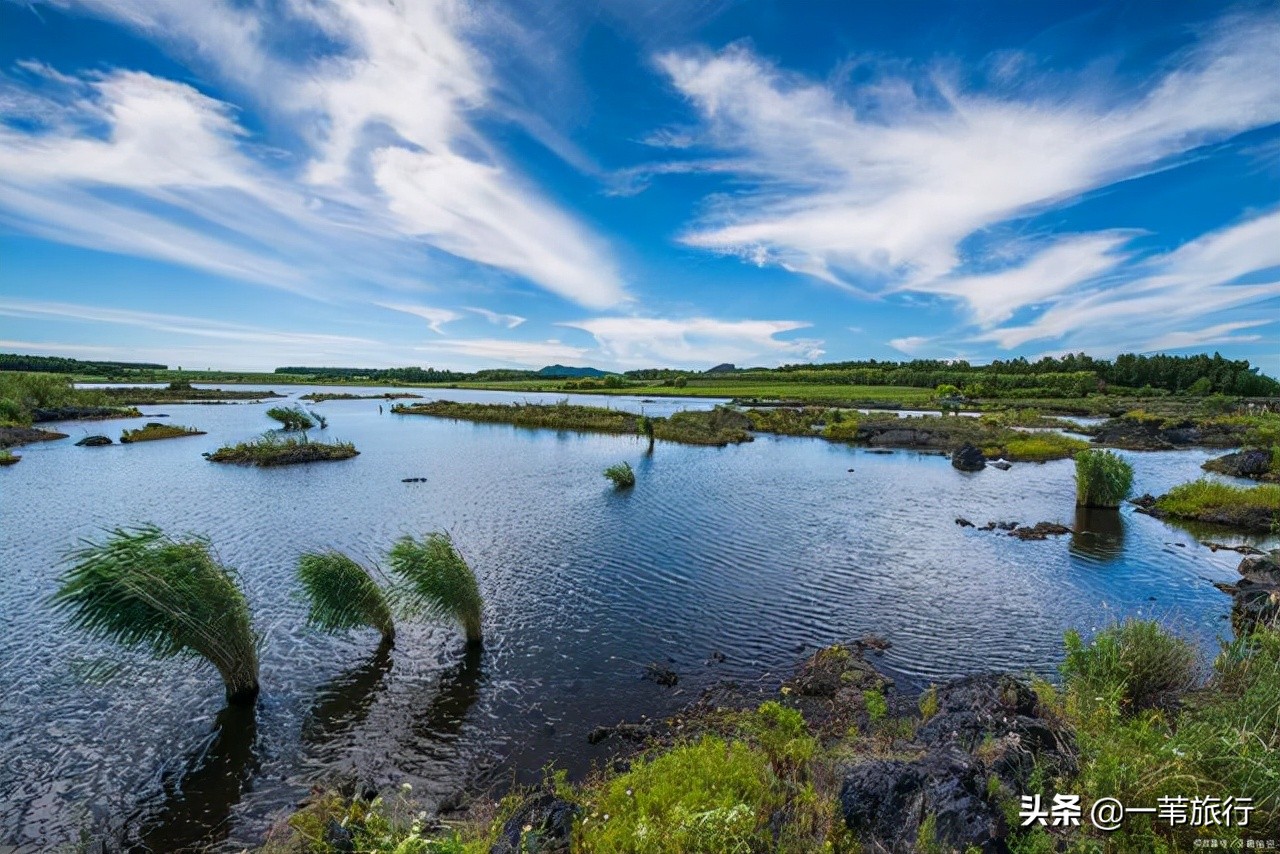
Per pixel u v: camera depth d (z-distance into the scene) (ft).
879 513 102.63
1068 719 33.35
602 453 176.65
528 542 84.38
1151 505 106.83
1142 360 559.38
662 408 353.10
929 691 41.45
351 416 299.17
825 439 216.33
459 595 51.70
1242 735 26.43
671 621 58.18
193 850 30.96
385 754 38.42
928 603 62.85
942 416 277.03
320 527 92.38
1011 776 26.25
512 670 48.78
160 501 110.01
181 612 41.60
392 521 95.96
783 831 25.18
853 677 46.03
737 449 188.85
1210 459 159.53
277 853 28.27
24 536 86.43
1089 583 68.74
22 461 154.61
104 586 40.83
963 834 22.65
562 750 38.70
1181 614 59.93
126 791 35.27
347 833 28.07
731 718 40.98
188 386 491.72
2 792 35.09
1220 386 478.59
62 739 39.99
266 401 389.19
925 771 26.03
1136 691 36.81
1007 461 164.66
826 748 35.86
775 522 96.07
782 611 60.64
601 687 46.26
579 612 60.13
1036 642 53.83
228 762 37.73
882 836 24.26
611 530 90.79
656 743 38.91
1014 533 89.35
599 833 26.76
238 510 103.35
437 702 44.27
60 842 31.48
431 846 24.08
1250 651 38.29
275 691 45.62
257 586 66.69
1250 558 72.02
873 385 601.21
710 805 27.63
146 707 43.55
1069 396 440.04
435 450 181.27
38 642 52.90
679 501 111.45
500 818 29.86
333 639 53.83
